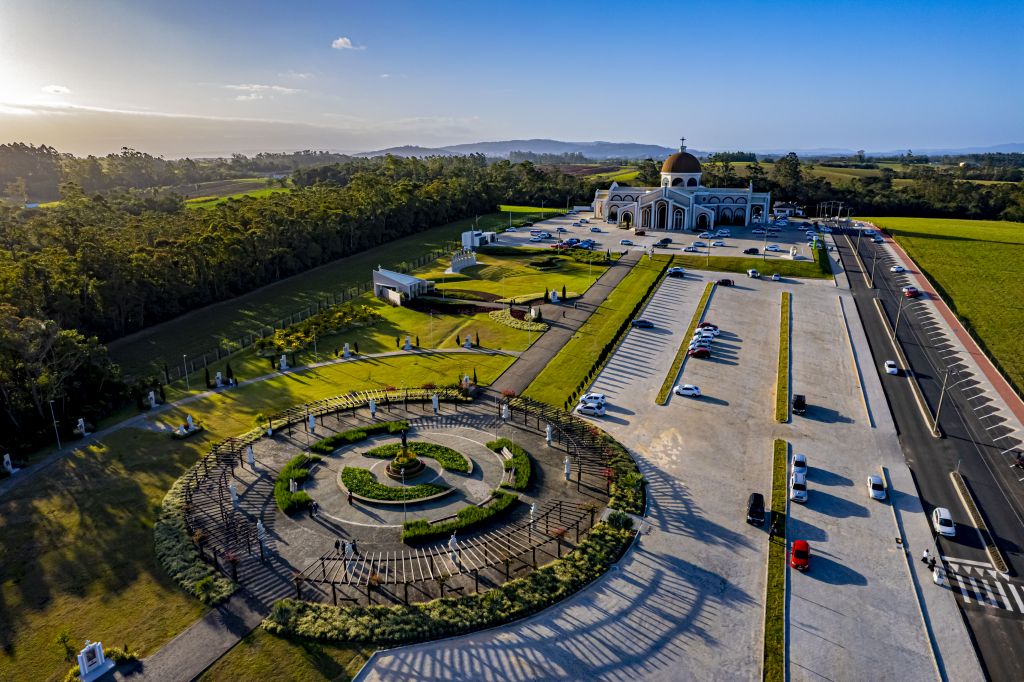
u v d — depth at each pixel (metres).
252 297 131.88
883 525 54.69
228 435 70.50
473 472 61.78
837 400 78.94
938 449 67.62
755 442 68.62
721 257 149.38
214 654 40.78
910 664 40.44
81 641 41.94
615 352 94.50
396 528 53.50
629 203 198.12
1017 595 46.56
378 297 127.81
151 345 105.50
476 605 44.72
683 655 41.00
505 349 96.06
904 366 90.06
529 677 39.28
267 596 45.91
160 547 50.91
